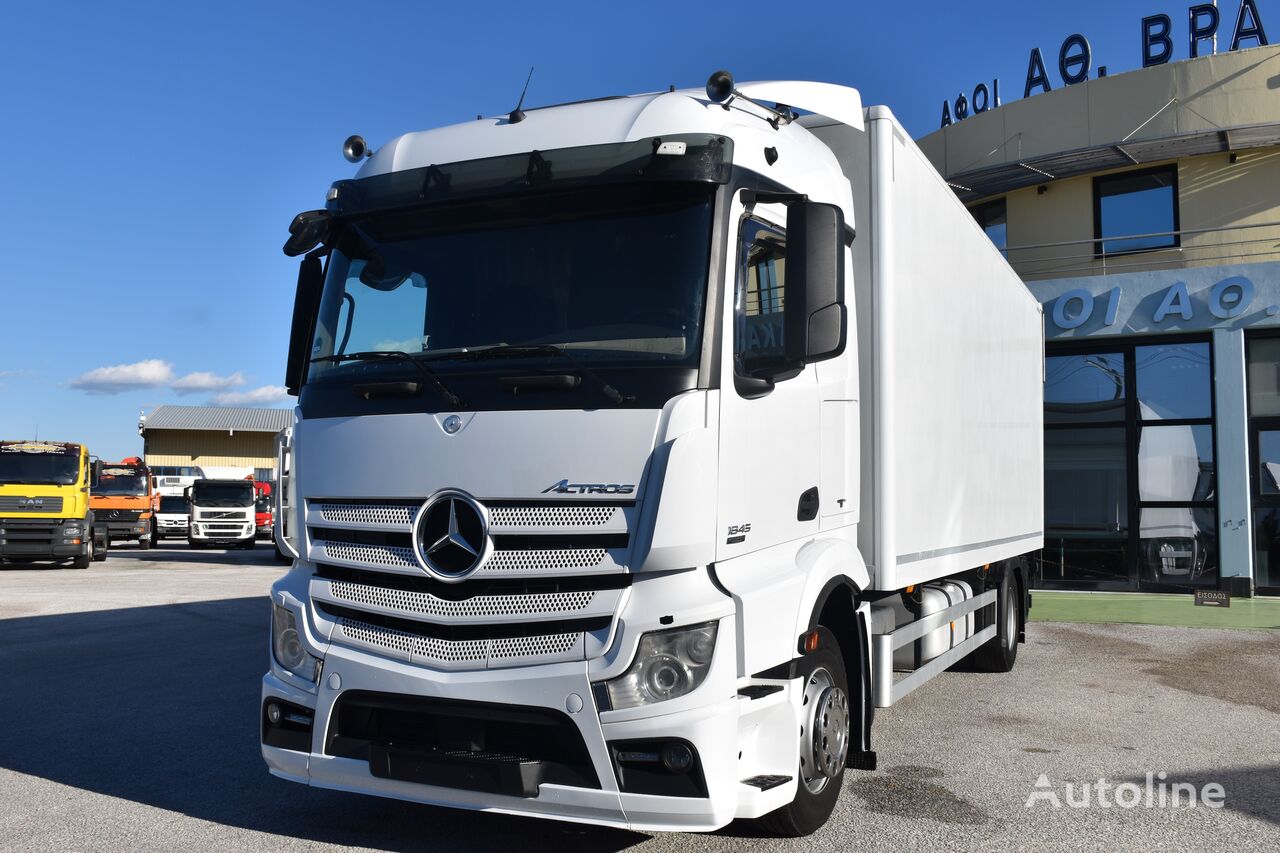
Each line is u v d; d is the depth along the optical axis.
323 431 4.48
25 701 7.77
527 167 4.39
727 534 4.03
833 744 4.86
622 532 3.85
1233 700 8.23
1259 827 4.95
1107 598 16.61
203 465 55.75
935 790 5.56
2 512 22.11
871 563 5.52
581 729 3.80
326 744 4.27
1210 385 17.14
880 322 5.59
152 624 12.47
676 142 4.17
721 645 3.86
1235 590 16.58
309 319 4.98
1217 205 17.56
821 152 5.36
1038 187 19.06
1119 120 17.89
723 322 4.09
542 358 4.07
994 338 8.66
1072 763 6.18
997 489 8.70
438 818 5.01
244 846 4.54
